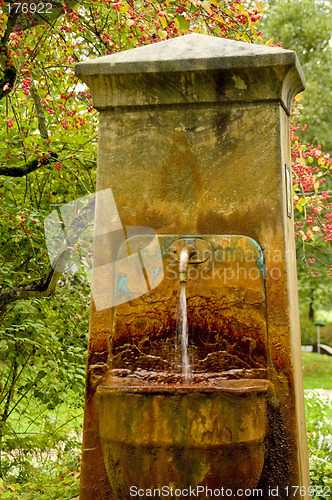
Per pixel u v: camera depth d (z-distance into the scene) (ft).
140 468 6.50
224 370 7.18
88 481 7.23
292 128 12.84
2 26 12.21
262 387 6.68
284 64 7.08
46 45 13.19
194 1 10.41
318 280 36.73
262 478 6.97
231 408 6.38
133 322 7.43
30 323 12.16
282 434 6.97
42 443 14.07
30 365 13.73
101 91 7.73
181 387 6.42
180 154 7.57
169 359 7.30
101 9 12.47
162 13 10.47
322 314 64.90
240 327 7.22
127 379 7.17
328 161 12.98
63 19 12.62
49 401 13.78
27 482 12.80
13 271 13.14
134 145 7.68
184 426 6.36
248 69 7.21
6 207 11.96
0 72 12.19
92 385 7.41
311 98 36.50
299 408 7.41
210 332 7.27
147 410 6.44
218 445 6.35
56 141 12.38
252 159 7.40
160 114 7.64
